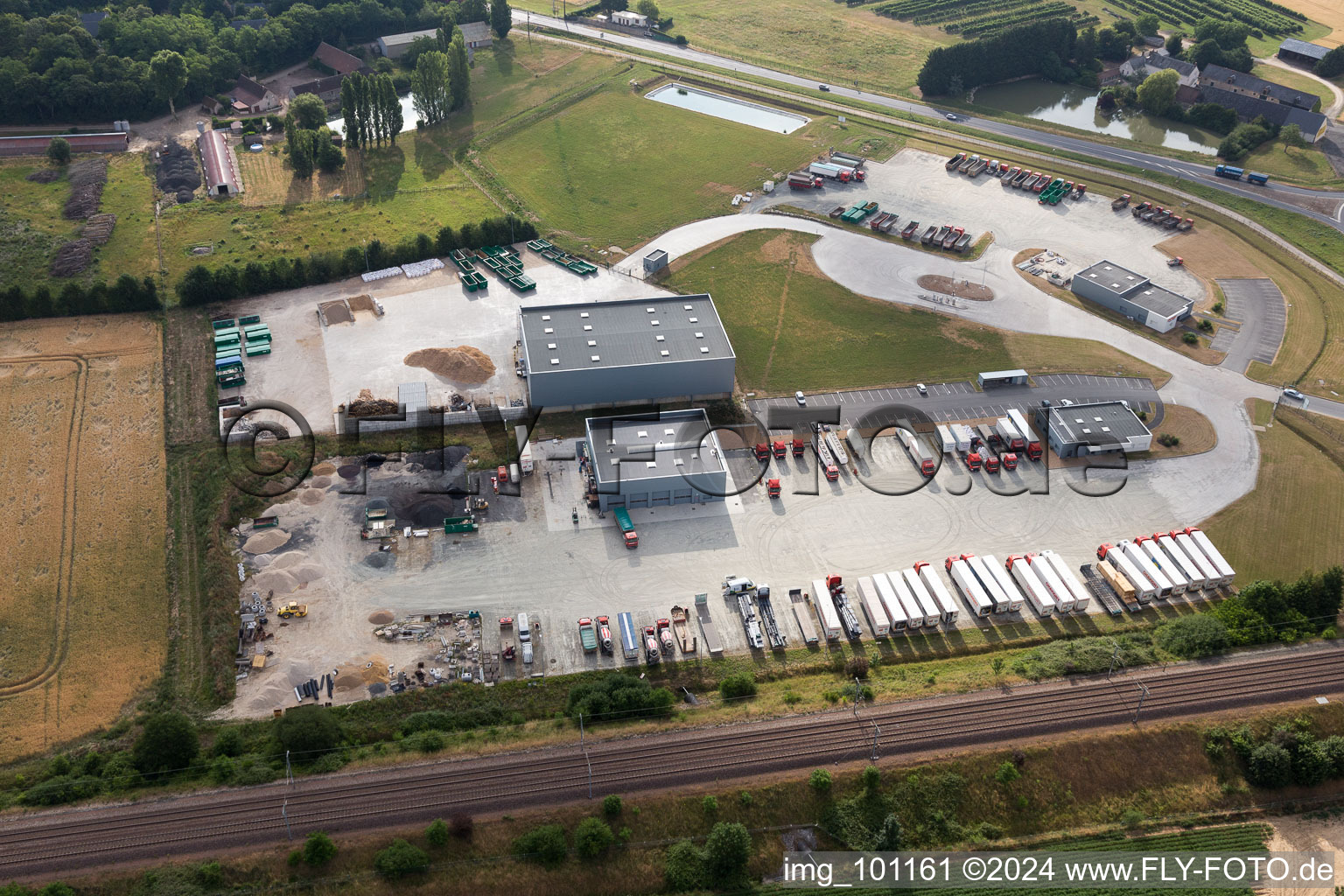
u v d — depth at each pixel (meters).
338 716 113.75
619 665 121.38
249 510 139.12
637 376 157.25
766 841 100.75
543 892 95.94
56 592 126.94
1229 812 104.56
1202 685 114.44
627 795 102.56
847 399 163.62
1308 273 196.25
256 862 95.75
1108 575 132.25
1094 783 105.69
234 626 123.50
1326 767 106.12
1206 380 168.50
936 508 143.50
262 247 198.12
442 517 139.25
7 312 173.00
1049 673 116.19
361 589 129.50
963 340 177.75
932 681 116.75
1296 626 121.69
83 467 145.00
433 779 103.81
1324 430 157.50
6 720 112.12
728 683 116.12
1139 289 186.50
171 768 105.06
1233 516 142.25
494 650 122.56
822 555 136.25
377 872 95.56
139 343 169.88
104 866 95.44
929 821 102.56
